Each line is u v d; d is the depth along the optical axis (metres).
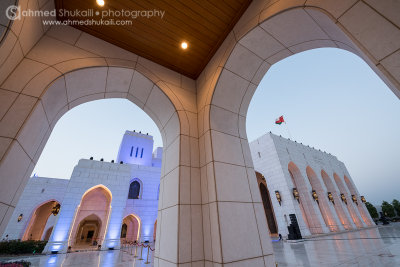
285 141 23.34
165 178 4.96
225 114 5.07
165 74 5.52
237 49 4.53
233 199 4.01
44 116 3.67
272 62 4.97
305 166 23.25
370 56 2.19
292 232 16.06
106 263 10.38
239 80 5.02
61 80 3.80
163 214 4.50
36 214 26.97
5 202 2.73
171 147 5.08
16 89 3.17
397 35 1.99
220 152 4.44
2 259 12.23
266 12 3.80
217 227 3.50
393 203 50.94
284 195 18.86
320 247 11.35
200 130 5.02
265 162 21.50
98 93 5.06
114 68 4.58
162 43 5.13
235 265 3.30
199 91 5.76
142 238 23.20
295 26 3.72
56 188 24.36
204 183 4.26
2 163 2.57
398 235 13.69
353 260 7.34
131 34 4.87
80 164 20.44
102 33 4.80
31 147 3.40
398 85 1.95
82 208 20.17
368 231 19.92
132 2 4.19
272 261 3.85
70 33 4.45
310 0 2.95
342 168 31.64
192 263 3.46
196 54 5.53
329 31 3.26
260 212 4.34
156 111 5.70
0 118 2.84
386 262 6.49
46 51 3.86
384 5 2.11
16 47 3.08
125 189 21.47
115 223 19.55
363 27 2.27
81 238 32.09
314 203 20.34
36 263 10.46
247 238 3.75
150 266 9.43
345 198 26.70
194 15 4.57
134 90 5.39
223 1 4.37
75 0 4.08
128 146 37.88
